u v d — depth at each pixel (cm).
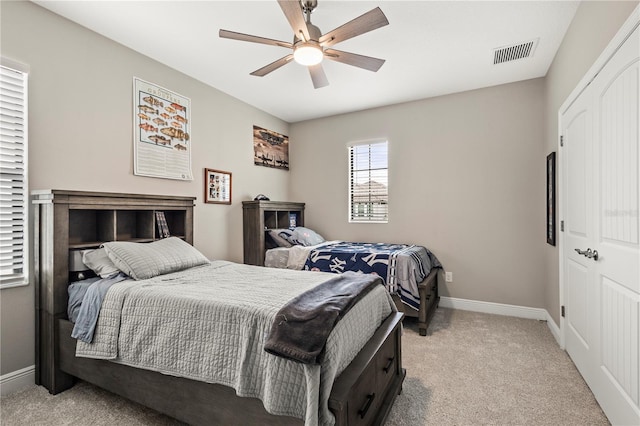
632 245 145
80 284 204
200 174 340
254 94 379
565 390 200
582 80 204
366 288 184
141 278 207
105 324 180
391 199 417
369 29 189
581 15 212
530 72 325
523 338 285
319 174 469
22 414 179
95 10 221
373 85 354
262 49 277
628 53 145
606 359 174
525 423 170
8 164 203
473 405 186
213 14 227
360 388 143
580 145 213
